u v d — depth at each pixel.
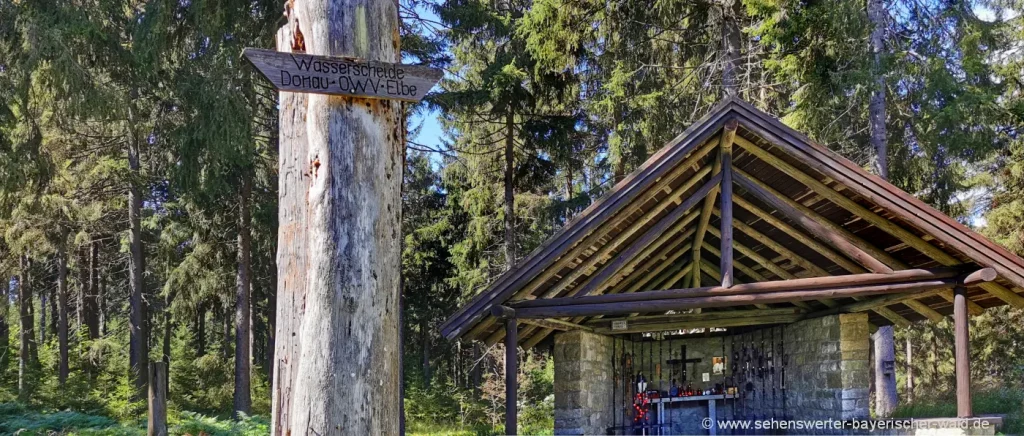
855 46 11.85
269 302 23.84
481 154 18.14
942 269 7.45
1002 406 11.34
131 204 20.27
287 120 4.29
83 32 12.02
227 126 12.78
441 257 26.28
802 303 10.26
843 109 13.25
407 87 4.21
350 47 4.20
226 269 20.31
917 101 12.20
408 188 27.25
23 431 12.99
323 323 3.96
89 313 25.44
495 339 9.66
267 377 24.47
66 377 21.47
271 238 18.42
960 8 11.50
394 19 4.46
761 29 12.16
